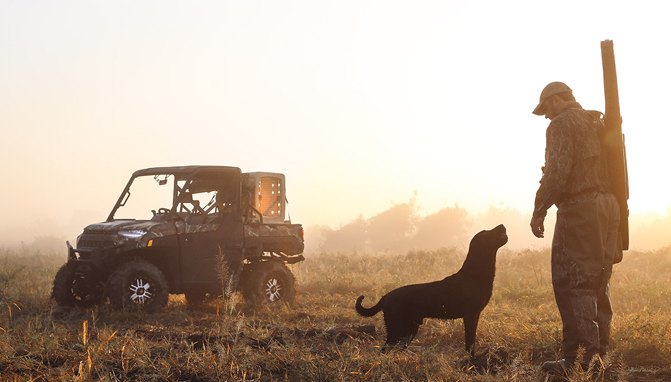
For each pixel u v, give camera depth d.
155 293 10.88
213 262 11.75
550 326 7.25
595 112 5.59
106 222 11.75
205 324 9.83
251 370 5.51
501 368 5.79
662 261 19.28
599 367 5.36
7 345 6.20
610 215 5.48
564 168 5.37
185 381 5.39
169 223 11.45
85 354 5.93
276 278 12.44
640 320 7.27
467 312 6.22
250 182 12.62
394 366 5.46
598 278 5.46
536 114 5.86
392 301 6.36
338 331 7.86
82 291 11.55
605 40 5.59
